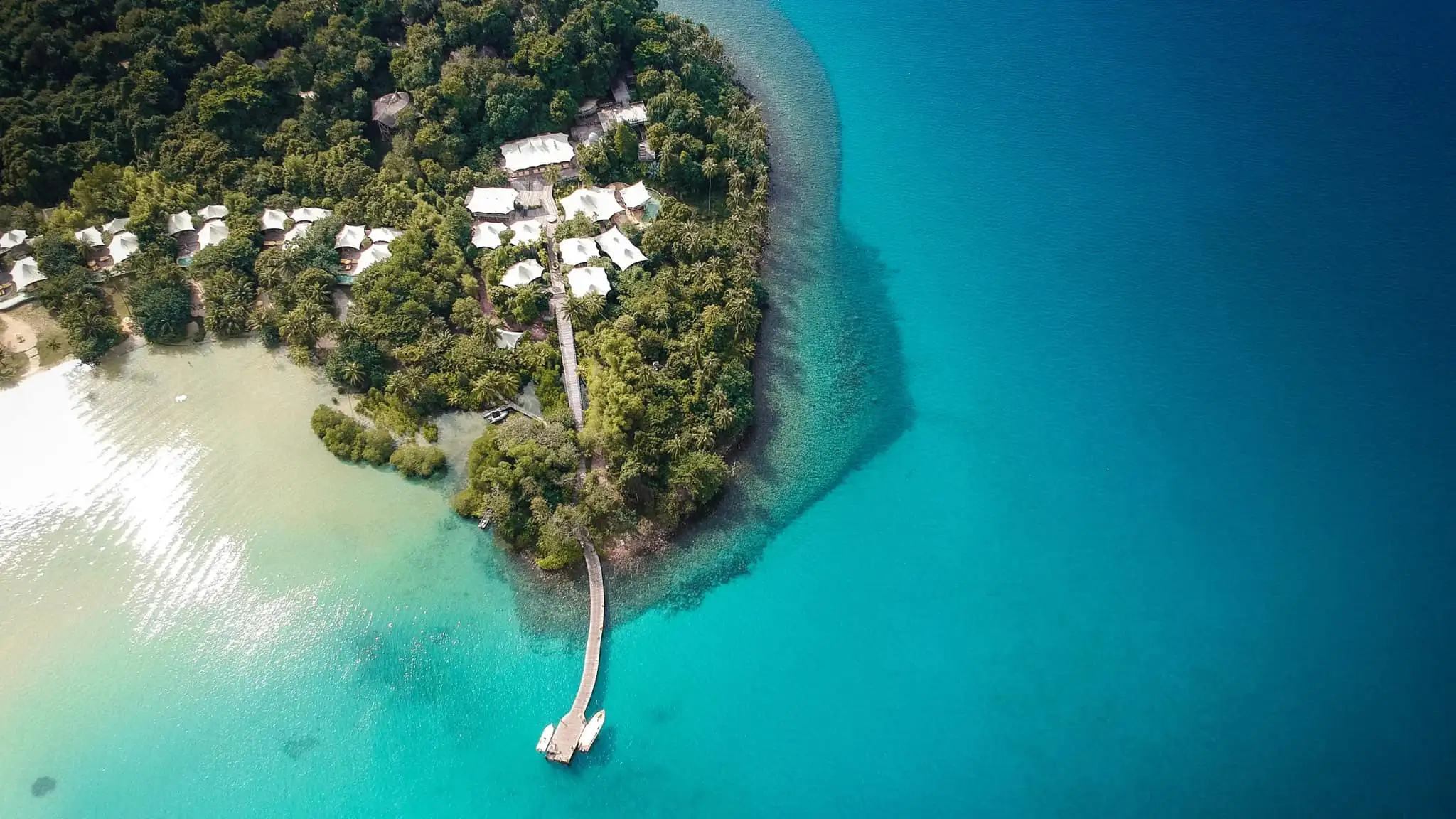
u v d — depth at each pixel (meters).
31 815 78.31
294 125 125.50
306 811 79.19
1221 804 80.00
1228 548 97.38
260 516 96.56
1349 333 117.00
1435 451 105.00
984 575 94.94
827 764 82.06
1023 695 86.38
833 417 108.25
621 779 81.00
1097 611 92.38
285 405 106.00
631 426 95.75
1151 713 85.50
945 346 116.56
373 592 91.25
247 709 84.25
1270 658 89.06
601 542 94.44
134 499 98.00
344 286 114.50
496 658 87.31
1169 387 112.25
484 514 95.50
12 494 98.25
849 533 97.75
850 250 127.69
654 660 87.88
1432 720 84.81
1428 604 92.75
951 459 104.69
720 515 98.12
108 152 123.25
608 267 112.44
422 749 82.38
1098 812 79.44
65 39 126.31
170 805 79.06
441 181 123.75
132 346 111.00
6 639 88.00
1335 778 81.31
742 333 110.56
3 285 115.62
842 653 88.94
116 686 85.31
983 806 79.81
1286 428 107.69
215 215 118.31
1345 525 98.94
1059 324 119.19
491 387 103.06
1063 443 106.75
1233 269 125.00
